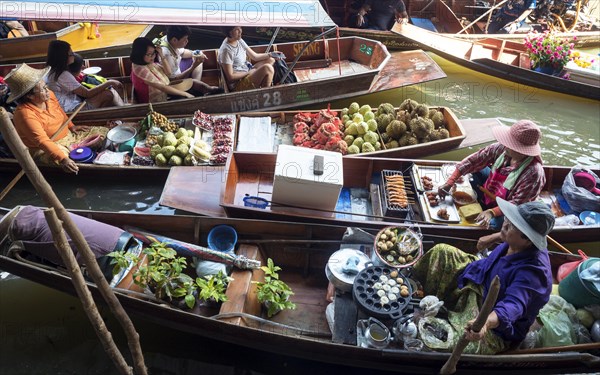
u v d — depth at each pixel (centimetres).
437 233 443
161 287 370
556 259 416
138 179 544
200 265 404
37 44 725
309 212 454
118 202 539
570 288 368
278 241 423
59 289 378
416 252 389
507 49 795
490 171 465
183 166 524
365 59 745
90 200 536
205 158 529
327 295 405
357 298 354
